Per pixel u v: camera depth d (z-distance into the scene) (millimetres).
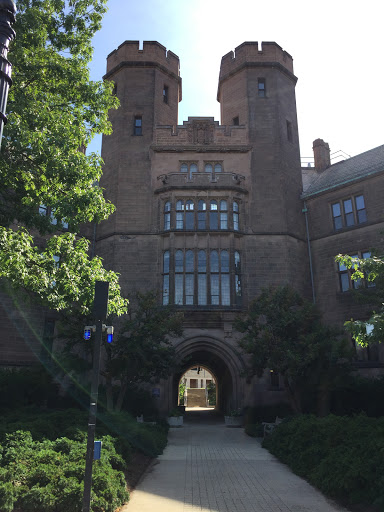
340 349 16734
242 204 24859
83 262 10711
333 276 23984
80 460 8320
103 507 6863
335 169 28297
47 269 9945
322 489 8797
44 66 11875
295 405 17375
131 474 10109
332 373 17359
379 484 7508
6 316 20484
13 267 8969
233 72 28484
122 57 28266
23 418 12633
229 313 22547
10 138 10445
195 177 24703
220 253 23672
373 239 22734
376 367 20781
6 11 5062
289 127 27797
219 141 26484
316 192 25547
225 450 14180
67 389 19547
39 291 9703
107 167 26359
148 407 20328
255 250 24203
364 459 8422
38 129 11273
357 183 23984
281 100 27703
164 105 27922
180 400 45250
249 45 28438
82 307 10867
